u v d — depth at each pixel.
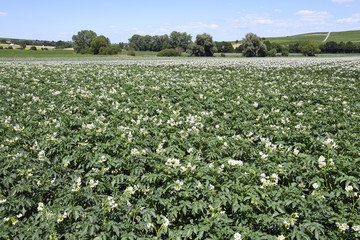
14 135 8.35
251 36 118.25
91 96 15.09
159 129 9.72
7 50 115.12
